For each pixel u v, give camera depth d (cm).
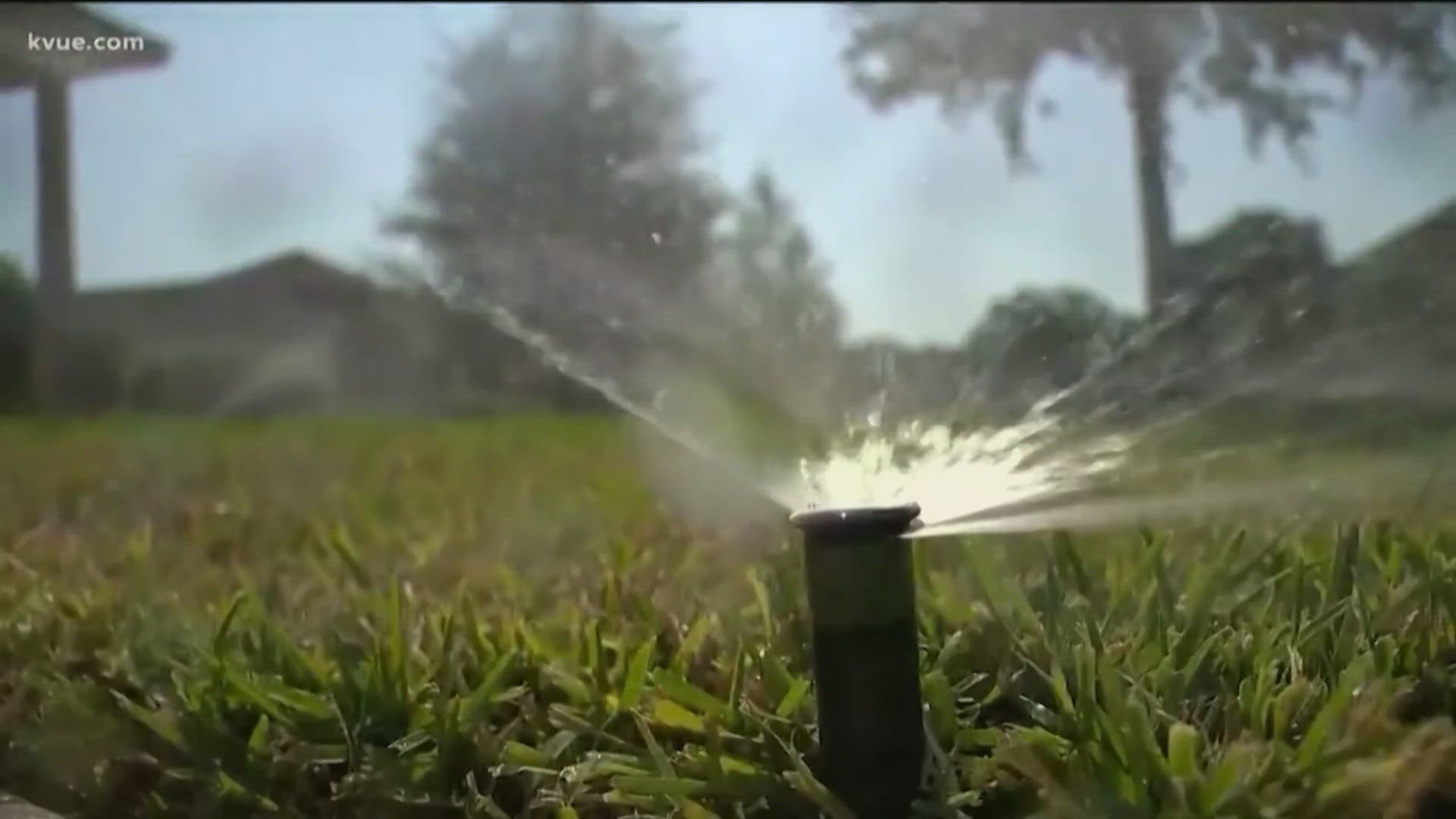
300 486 416
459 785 166
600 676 186
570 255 482
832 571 142
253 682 185
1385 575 211
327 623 223
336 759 172
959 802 144
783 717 169
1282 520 249
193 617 226
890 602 142
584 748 173
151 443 539
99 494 388
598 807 164
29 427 592
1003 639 189
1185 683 169
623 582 242
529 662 196
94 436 562
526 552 293
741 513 331
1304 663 177
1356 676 157
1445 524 240
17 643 218
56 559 280
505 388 701
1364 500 253
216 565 286
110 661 210
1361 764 141
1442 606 193
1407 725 161
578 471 441
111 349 728
